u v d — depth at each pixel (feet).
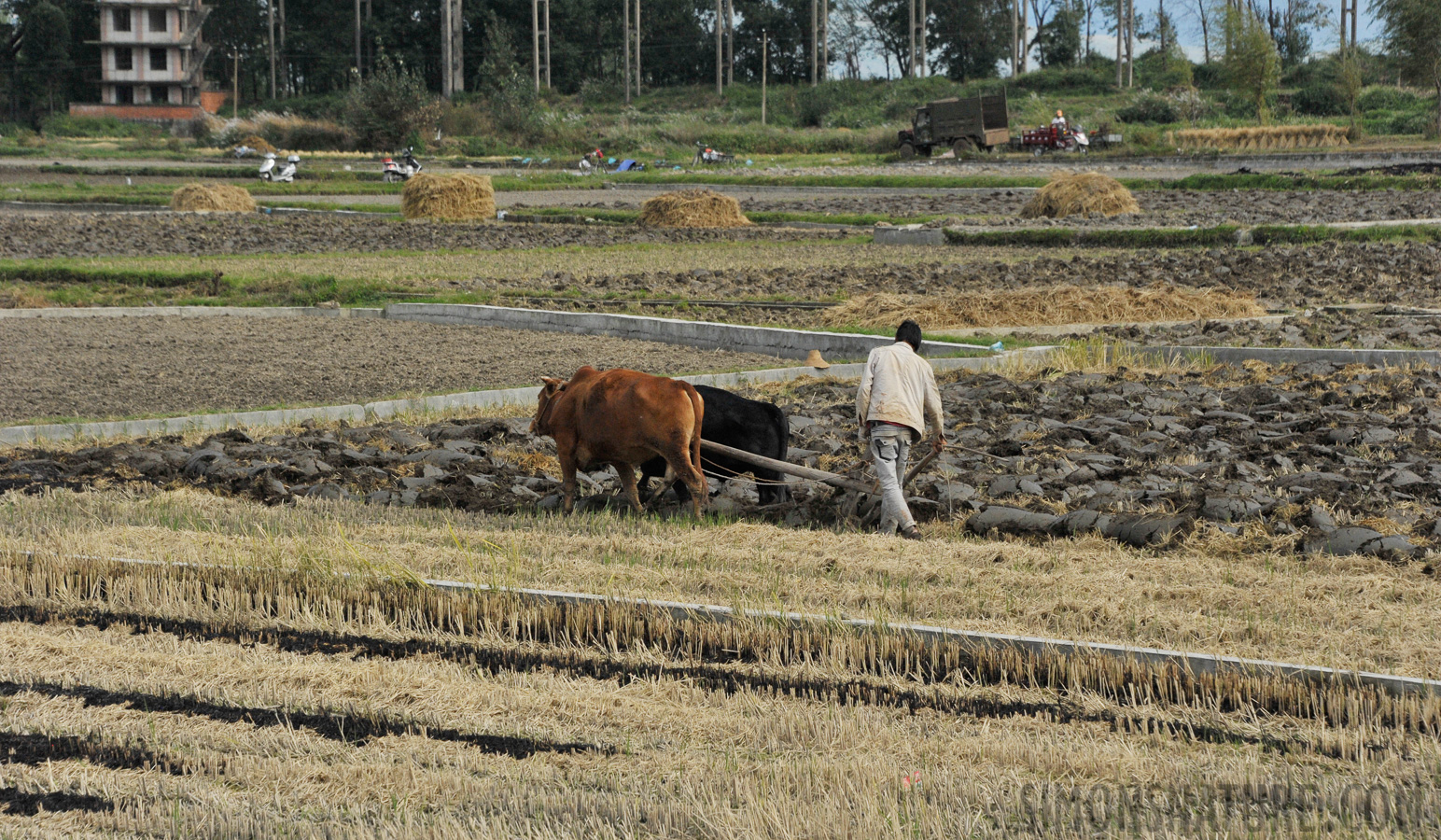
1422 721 28.86
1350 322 99.09
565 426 51.06
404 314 125.18
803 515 51.21
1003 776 26.86
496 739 29.63
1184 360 88.94
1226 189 244.01
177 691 32.58
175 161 396.98
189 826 25.22
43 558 42.83
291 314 128.06
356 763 28.09
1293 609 35.55
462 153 413.80
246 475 59.41
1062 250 163.63
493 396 82.28
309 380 90.48
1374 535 42.11
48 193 276.41
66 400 83.30
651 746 29.04
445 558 42.83
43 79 569.23
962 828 24.12
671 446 48.29
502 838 24.14
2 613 39.32
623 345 105.40
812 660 34.24
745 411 52.26
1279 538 43.75
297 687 32.76
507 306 123.34
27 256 170.09
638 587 39.22
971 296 110.22
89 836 24.88
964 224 187.83
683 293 130.52
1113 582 38.58
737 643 35.09
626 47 543.80
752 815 24.68
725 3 630.74
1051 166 307.78
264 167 317.63
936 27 607.37
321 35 612.29
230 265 160.25
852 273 141.49
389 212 246.06
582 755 28.63
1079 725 29.58
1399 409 67.05
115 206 262.06
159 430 74.02
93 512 52.08
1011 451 60.34
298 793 26.78
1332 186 234.79
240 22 633.61
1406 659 31.53
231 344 107.24
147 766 28.19
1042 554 42.37
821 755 28.14
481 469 61.11
